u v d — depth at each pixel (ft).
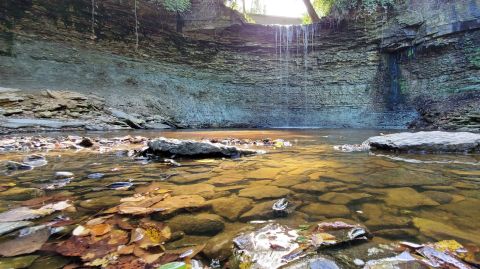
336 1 59.98
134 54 51.60
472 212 4.61
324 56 61.87
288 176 7.57
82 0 45.96
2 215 4.47
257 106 61.21
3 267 2.95
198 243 3.57
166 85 53.72
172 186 6.52
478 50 47.32
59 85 41.01
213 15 60.39
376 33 57.52
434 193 5.76
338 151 13.12
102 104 40.83
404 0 54.70
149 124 43.24
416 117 51.11
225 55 62.08
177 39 57.41
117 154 12.05
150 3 53.88
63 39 43.65
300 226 4.05
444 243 3.46
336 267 2.91
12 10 39.06
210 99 58.03
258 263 3.03
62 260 3.14
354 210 4.77
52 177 7.43
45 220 4.31
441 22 50.60
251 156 11.52
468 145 11.85
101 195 5.74
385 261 3.03
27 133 25.41
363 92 58.65
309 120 60.64
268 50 63.77
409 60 55.77
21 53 39.24
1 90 33.01
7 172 8.05
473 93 46.62
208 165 9.32
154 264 3.07
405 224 4.10
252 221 4.31
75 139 19.17
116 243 3.58
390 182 6.77
